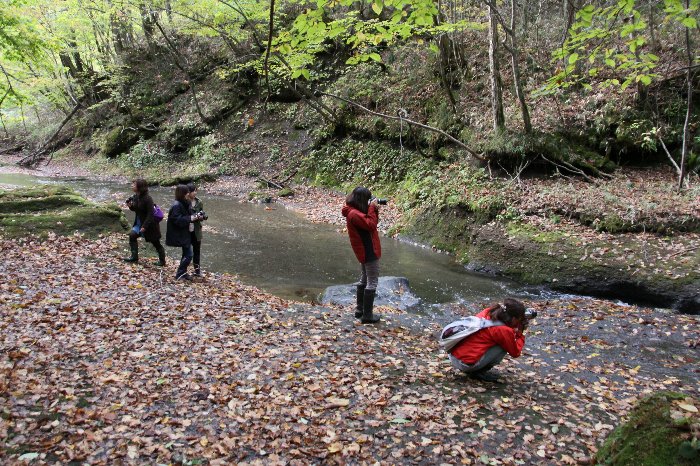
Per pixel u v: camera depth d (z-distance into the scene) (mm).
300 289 8773
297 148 20844
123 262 8750
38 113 33469
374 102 18672
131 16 23984
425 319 7168
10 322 5457
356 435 3846
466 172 13242
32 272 7406
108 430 3736
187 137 24188
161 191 19125
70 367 4641
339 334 6125
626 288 8211
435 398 4488
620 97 13062
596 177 12312
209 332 5832
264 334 5930
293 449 3660
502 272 9773
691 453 2350
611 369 5484
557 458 3615
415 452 3650
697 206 9406
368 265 6496
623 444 2697
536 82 14906
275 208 16359
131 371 4695
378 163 17250
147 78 27562
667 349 6105
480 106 15211
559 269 9000
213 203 16984
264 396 4406
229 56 24719
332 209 15703
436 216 12328
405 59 18859
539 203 10812
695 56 12312
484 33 17297
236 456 3547
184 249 8219
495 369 5332
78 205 11188
